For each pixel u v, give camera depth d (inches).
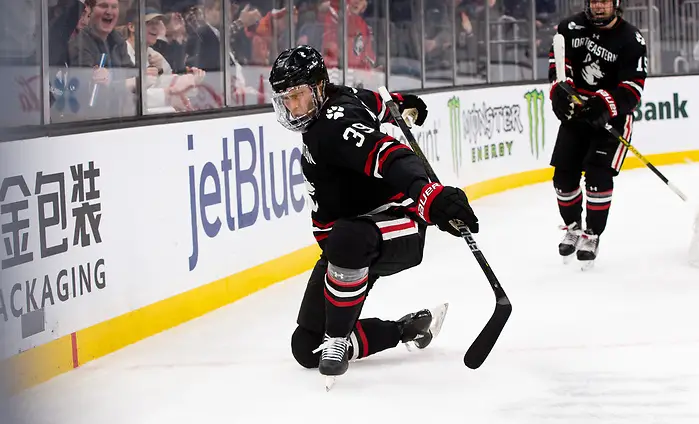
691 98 1051.9
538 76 975.6
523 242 619.5
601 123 499.5
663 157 1037.8
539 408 307.6
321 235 334.0
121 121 401.1
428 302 461.4
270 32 611.2
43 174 355.3
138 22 449.4
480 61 892.6
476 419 298.2
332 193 320.5
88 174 379.9
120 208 398.0
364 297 328.2
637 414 301.3
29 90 371.9
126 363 373.4
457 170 799.7
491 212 751.7
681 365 350.3
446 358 364.2
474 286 493.7
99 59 437.1
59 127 366.0
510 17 929.5
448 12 840.3
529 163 926.4
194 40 524.1
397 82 775.7
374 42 736.3
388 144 294.8
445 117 783.1
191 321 440.5
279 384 339.3
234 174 484.7
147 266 414.6
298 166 551.5
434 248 604.1
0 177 333.1
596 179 515.2
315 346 346.3
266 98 612.7
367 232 316.5
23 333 341.7
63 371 362.0
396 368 352.5
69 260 367.9
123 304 398.6
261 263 507.8
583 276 511.5
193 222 447.8
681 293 466.6
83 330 374.6
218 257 467.5
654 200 777.6
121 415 311.7
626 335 392.2
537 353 368.2
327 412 307.6
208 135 462.6
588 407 308.2
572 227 535.5
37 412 315.6
